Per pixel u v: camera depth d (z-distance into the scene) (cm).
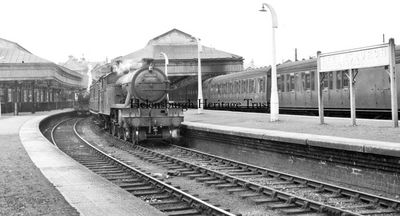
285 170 1448
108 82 2656
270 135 1468
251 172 1407
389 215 899
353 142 1153
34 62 4197
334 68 1695
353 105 1680
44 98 5603
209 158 1717
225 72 5000
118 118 2311
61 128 3512
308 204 959
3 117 3891
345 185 1182
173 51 5481
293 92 2806
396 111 1509
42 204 839
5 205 835
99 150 1908
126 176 1356
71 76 5728
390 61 1446
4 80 4128
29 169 1253
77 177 1129
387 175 1064
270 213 944
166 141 2358
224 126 2003
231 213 907
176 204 1012
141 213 777
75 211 781
